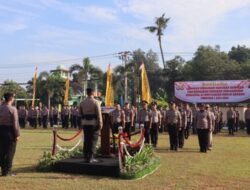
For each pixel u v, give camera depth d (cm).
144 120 1773
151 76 8612
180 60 6738
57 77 6550
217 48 7525
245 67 6669
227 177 990
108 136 1178
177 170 1094
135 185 884
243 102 3219
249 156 1427
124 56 5712
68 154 1158
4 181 912
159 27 6200
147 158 1088
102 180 940
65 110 3338
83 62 5744
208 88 3309
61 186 862
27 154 1430
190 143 1967
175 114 1641
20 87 7612
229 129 2705
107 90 3294
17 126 982
